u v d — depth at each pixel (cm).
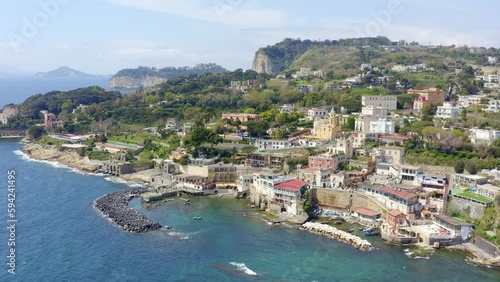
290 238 18325
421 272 15212
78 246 17375
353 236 18012
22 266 15738
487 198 19112
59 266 15725
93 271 15350
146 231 18988
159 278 14850
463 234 17562
